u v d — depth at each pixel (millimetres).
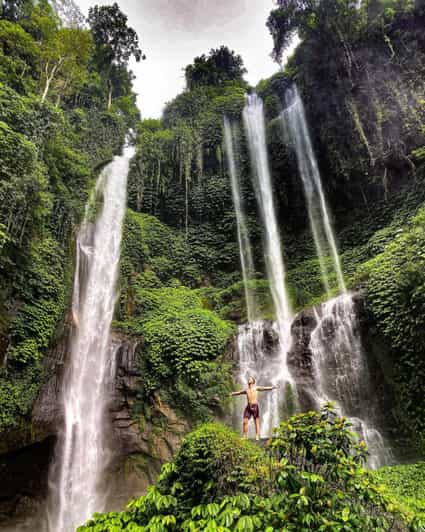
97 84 26750
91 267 15078
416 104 13664
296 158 19078
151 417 10742
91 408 11281
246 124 22094
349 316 10203
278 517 2795
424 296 7848
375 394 8867
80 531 3336
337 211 17016
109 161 22047
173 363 11234
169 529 3283
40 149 11781
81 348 12641
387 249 11281
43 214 10367
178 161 21266
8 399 8547
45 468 9797
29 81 14688
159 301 14891
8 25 14133
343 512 2648
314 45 16969
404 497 4531
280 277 16906
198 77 31359
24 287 9625
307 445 3184
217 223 19469
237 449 3873
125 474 10117
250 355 12086
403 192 14148
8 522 8797
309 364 10492
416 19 14516
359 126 14992
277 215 19031
